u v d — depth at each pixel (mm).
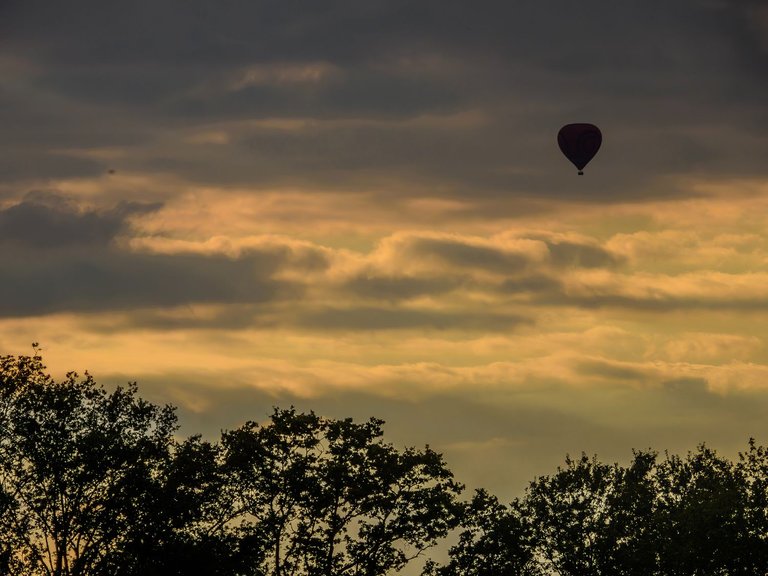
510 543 149000
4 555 133500
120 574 132750
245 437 143625
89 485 138125
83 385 143250
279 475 142875
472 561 145000
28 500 136625
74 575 135000
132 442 140625
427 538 142625
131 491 137375
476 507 145625
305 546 140250
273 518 141625
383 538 140750
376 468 142750
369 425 148250
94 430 139250
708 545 142250
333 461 144875
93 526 136500
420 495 143125
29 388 141750
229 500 144375
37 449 138500
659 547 147875
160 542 137125
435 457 145750
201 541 136500
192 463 139750
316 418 147625
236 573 137375
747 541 142125
